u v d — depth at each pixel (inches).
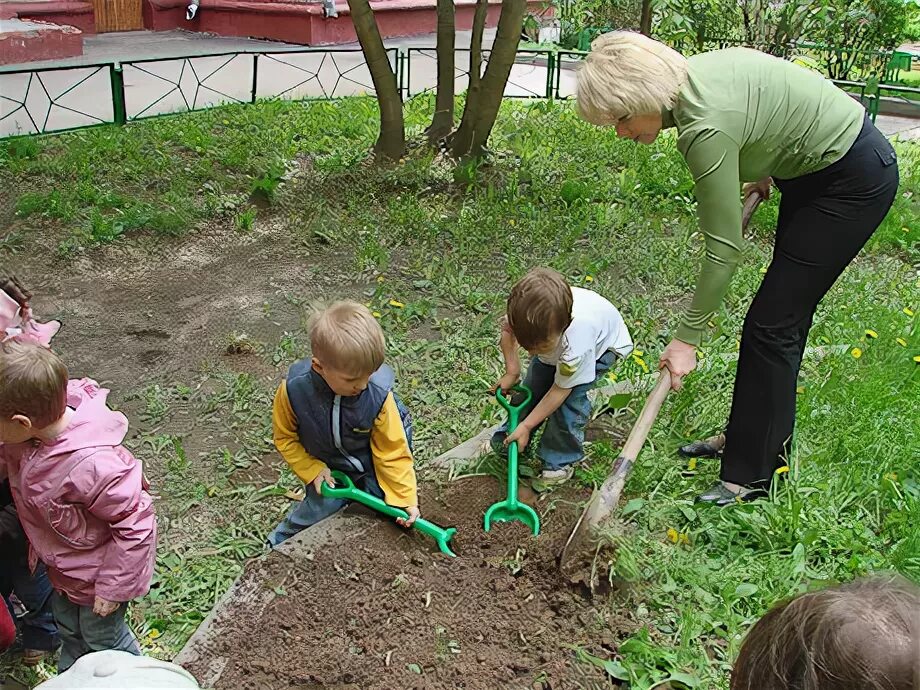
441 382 169.9
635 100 108.0
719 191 109.5
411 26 592.4
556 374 124.0
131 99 380.2
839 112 113.1
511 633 104.3
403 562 113.2
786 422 127.6
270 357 181.8
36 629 105.3
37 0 497.7
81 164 276.2
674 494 131.2
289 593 107.5
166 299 207.6
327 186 274.4
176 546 125.3
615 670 98.1
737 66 110.6
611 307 129.2
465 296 207.6
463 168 277.7
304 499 123.6
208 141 306.5
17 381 85.2
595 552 111.5
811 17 385.7
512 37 278.2
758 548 122.1
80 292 209.3
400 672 97.9
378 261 225.5
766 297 122.1
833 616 46.7
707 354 172.9
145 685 56.3
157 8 558.3
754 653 49.8
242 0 549.6
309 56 499.2
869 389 156.6
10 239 228.2
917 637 45.1
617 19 447.2
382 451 115.1
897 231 260.7
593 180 289.3
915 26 461.7
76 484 89.1
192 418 159.0
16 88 383.6
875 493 133.0
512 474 124.7
